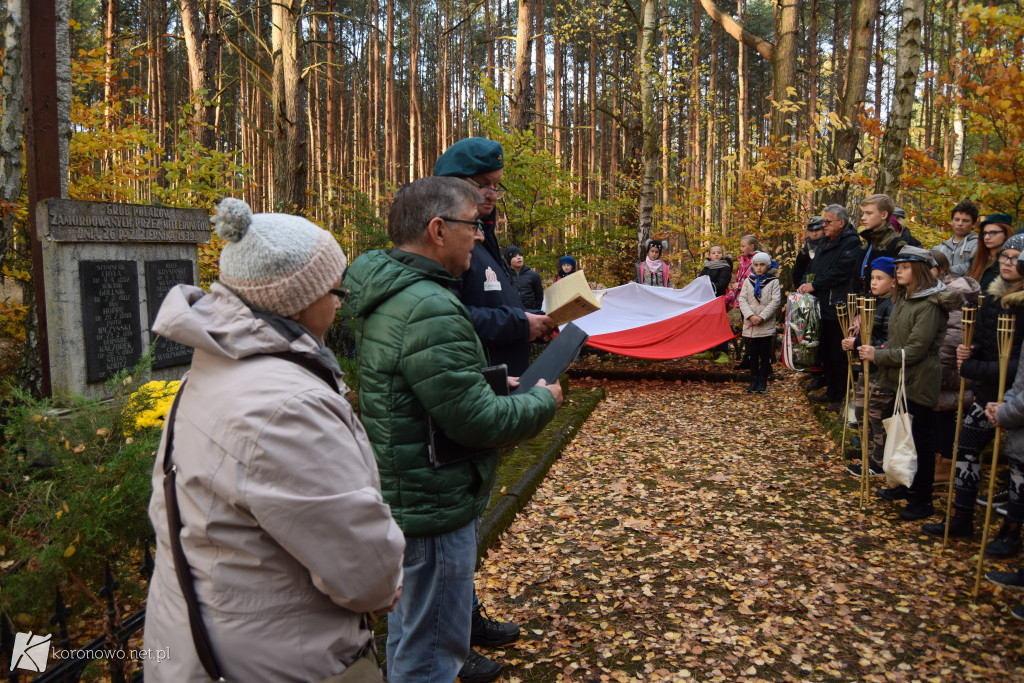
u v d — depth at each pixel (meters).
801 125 17.53
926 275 4.50
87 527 2.97
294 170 13.34
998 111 6.93
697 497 5.46
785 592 3.92
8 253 7.71
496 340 2.78
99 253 5.44
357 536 1.38
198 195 9.75
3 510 3.18
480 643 3.40
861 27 12.81
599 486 5.75
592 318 10.46
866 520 4.89
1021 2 7.38
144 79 30.03
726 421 7.97
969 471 4.39
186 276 6.46
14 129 6.05
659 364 11.52
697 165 27.28
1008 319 3.62
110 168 9.44
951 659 3.24
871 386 5.39
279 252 1.43
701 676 3.15
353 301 2.25
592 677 3.14
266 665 1.39
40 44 5.42
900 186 8.44
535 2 23.53
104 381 5.45
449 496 2.24
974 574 4.01
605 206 11.93
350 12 35.88
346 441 1.43
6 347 8.06
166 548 1.48
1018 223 6.97
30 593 2.86
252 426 1.34
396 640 2.48
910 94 8.12
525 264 11.16
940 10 23.33
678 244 17.22
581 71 37.03
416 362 2.08
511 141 10.95
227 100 30.50
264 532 1.39
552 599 3.87
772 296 9.27
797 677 3.14
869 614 3.66
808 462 6.30
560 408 8.17
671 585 4.03
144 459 3.31
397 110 36.81
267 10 23.62
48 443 3.49
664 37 18.42
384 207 14.06
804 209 13.71
